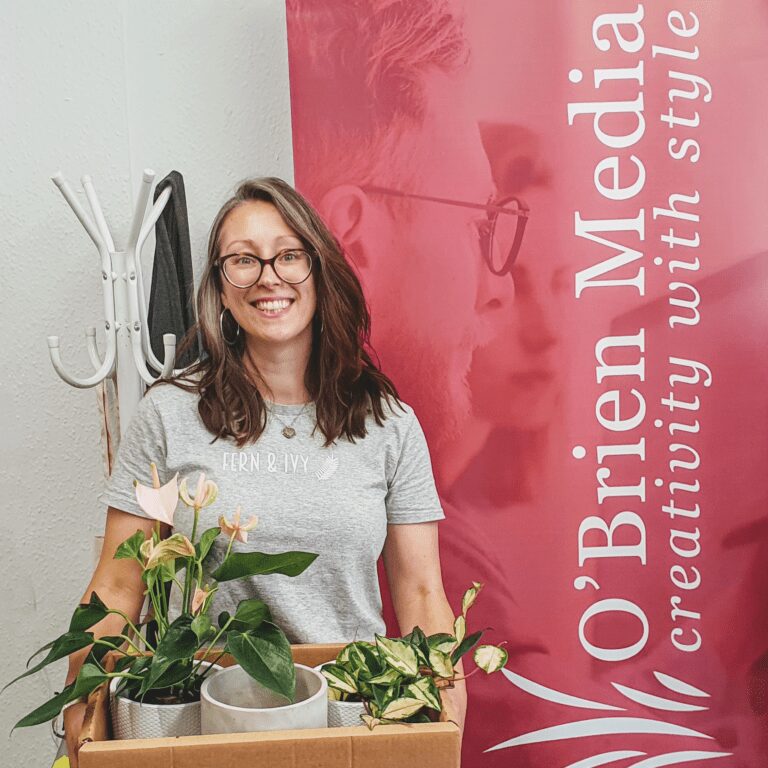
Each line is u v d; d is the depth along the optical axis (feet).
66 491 5.90
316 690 3.11
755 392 5.40
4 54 5.62
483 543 5.54
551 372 5.42
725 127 5.28
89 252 5.75
